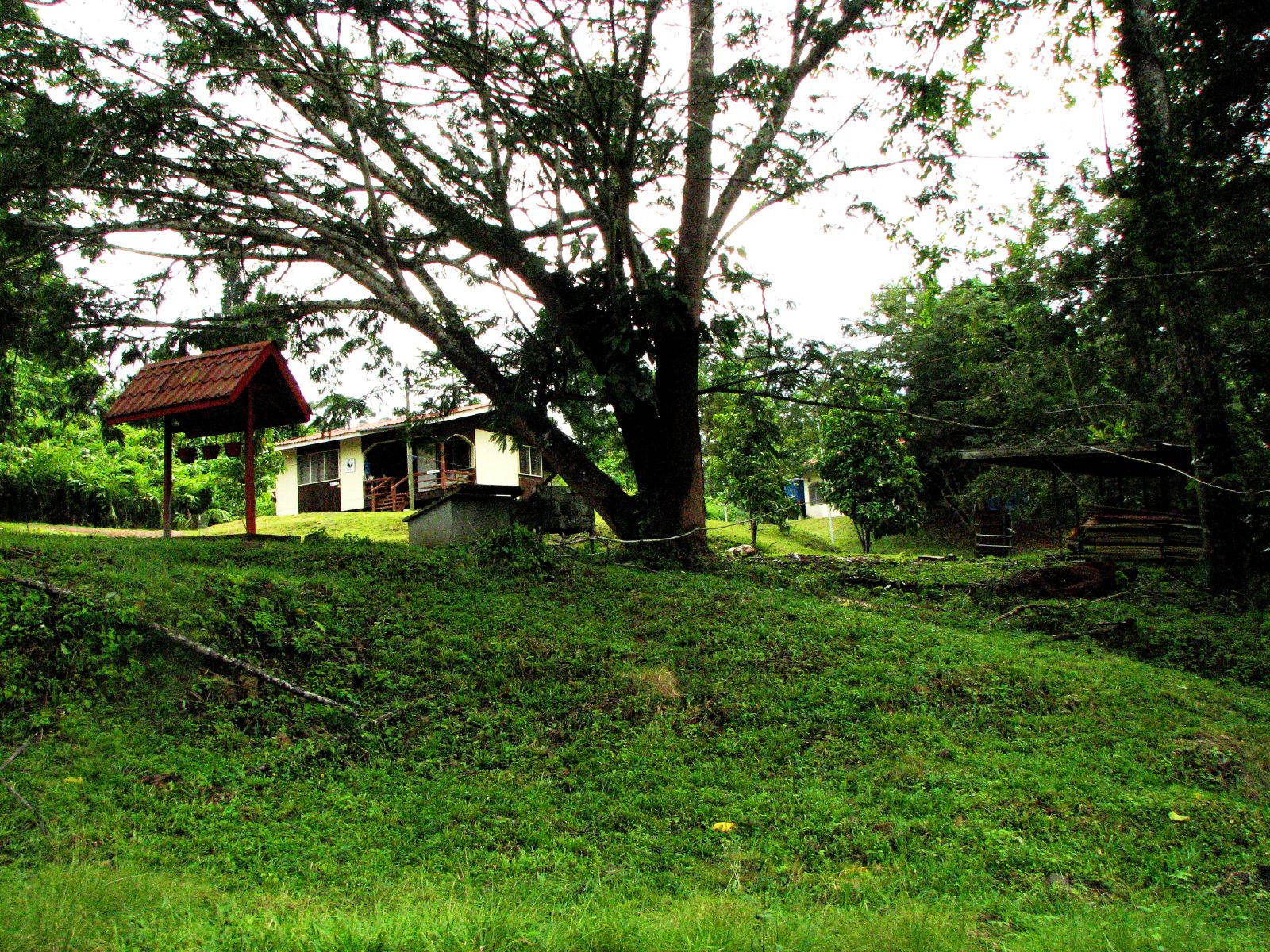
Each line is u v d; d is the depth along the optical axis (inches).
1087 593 522.9
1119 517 553.3
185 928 145.0
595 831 232.8
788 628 406.6
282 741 271.7
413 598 401.4
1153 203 520.1
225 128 490.9
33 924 138.4
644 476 565.3
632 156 456.1
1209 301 621.3
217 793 236.2
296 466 1165.1
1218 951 157.9
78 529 770.8
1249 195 600.1
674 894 194.5
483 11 408.8
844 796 253.6
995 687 340.2
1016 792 253.4
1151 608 488.1
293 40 435.5
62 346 531.8
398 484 1056.8
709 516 1339.8
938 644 391.2
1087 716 316.8
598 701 326.3
